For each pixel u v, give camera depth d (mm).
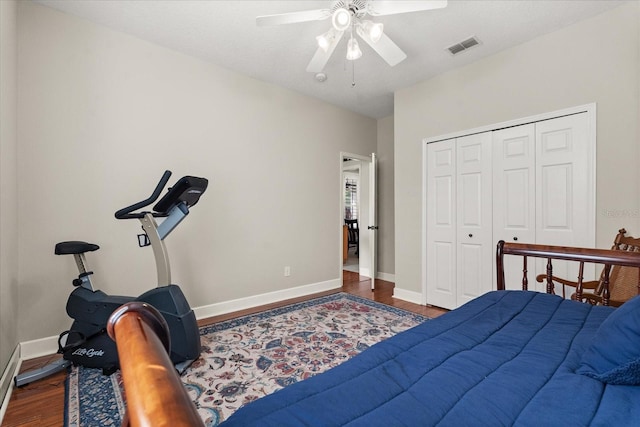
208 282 3023
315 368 1999
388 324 2787
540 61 2600
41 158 2189
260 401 730
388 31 2506
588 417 665
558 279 2168
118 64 2516
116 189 2500
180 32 2535
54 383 1829
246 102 3316
